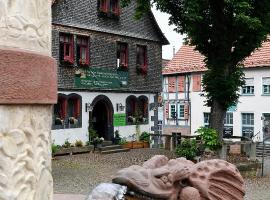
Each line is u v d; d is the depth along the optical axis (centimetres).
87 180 1523
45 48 289
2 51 253
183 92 3906
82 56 2506
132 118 2783
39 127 278
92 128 2566
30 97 266
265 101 3353
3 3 259
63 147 2350
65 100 2406
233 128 3534
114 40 2680
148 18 2898
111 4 2672
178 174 381
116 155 2356
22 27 269
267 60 3303
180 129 3947
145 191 372
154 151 2539
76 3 2442
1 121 251
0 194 251
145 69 2872
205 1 1894
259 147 2889
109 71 2644
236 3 1805
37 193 274
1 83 251
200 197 387
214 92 2005
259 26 1858
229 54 2003
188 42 2098
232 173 413
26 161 266
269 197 1364
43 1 288
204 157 1783
